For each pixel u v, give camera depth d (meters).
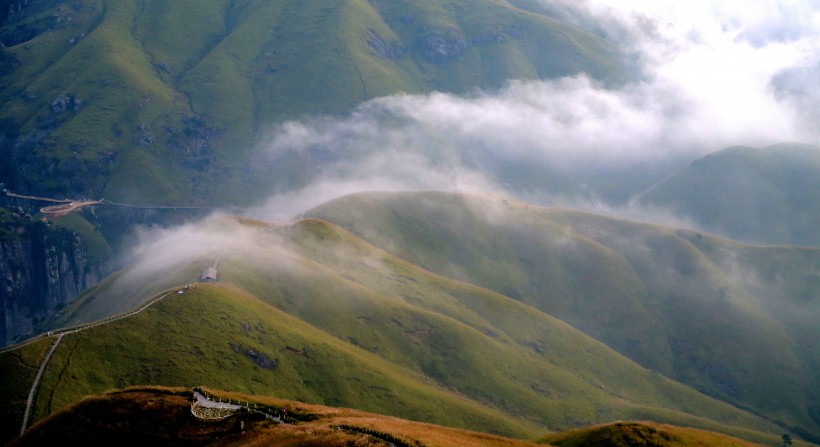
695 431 161.75
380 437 112.38
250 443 118.19
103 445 128.38
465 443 124.62
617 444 147.88
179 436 128.12
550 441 163.38
